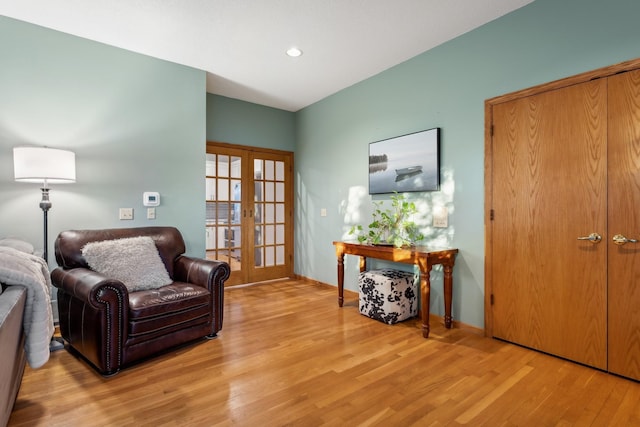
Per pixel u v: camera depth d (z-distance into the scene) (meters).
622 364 2.00
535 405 1.72
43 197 2.52
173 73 3.30
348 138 3.99
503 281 2.56
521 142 2.44
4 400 1.19
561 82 2.23
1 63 2.54
